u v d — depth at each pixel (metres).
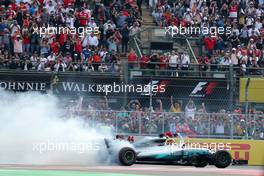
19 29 59.41
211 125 50.19
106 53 60.38
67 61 57.81
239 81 54.91
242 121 50.59
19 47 58.88
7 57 57.47
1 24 60.03
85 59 60.34
